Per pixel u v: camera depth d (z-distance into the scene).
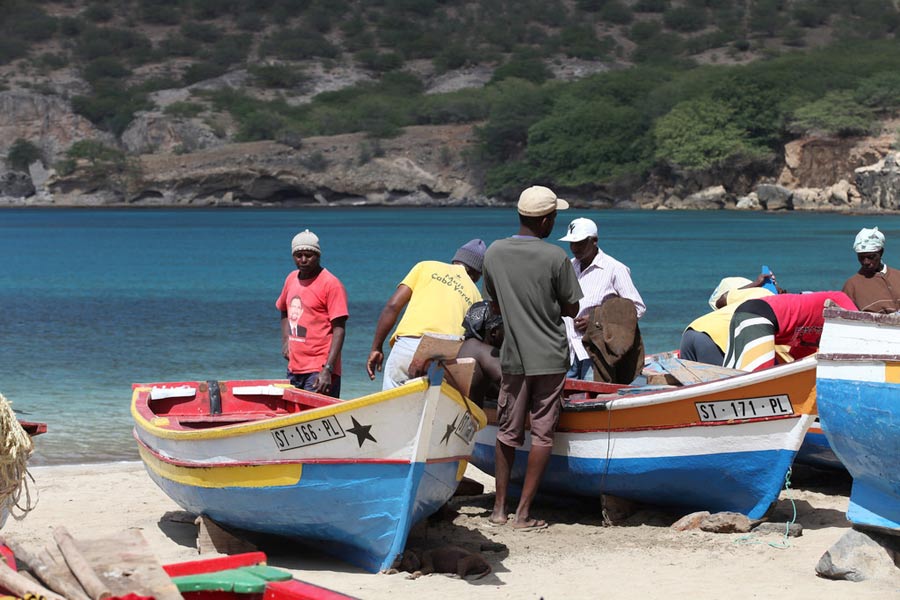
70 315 31.42
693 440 7.62
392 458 6.67
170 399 9.18
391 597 6.26
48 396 16.91
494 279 7.68
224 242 85.56
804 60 198.75
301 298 9.07
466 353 8.17
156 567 4.43
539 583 6.58
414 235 96.62
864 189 149.25
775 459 7.48
